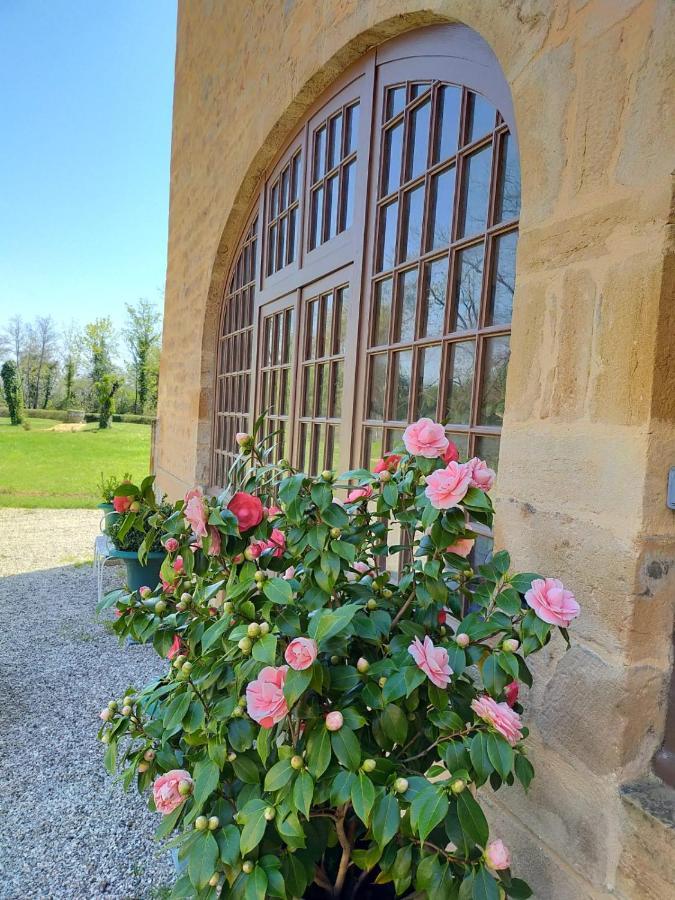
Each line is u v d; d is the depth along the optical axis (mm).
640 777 991
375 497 1258
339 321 2541
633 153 995
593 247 1068
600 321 1048
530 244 1225
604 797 994
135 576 3961
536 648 930
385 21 1934
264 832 954
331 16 2334
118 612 1292
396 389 2029
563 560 1110
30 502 10039
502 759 870
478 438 1599
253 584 1046
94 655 3373
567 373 1117
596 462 1048
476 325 1635
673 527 988
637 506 966
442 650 952
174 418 5484
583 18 1104
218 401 4508
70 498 10641
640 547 964
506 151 1544
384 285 2143
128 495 1171
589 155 1084
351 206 2461
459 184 1710
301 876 981
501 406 1531
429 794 842
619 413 1005
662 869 887
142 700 1265
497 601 1013
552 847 1099
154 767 1239
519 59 1276
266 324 3559
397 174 2078
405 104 2014
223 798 1087
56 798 2041
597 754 1013
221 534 1065
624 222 1008
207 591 1185
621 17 1021
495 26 1366
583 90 1099
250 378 3748
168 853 1775
